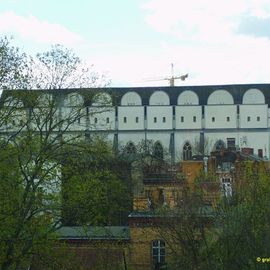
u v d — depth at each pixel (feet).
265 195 113.39
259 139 616.80
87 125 160.45
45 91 142.61
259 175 128.77
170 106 627.05
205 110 625.41
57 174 135.03
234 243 109.91
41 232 129.70
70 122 142.20
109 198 140.67
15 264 133.08
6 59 130.62
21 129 132.67
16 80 131.95
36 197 127.44
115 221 186.80
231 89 635.66
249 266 107.76
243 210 110.83
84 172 138.72
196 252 129.80
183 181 205.05
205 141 600.39
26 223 126.62
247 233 108.78
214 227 128.77
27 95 134.62
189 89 639.35
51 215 132.98
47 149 131.64
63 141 134.72
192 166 294.66
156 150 563.48
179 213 139.44
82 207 134.21
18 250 126.62
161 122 625.00
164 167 288.30
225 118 623.36
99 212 137.49
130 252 178.50
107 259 156.15
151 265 180.45
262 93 627.87
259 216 109.19
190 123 625.00
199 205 140.87
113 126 612.70
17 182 126.41
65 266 135.13
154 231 174.29
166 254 174.50
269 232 106.73
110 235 149.59
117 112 620.49
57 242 139.33
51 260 131.95
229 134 620.49
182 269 131.34
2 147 128.16
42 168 130.11
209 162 277.44
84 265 154.51
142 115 625.41
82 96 151.02
